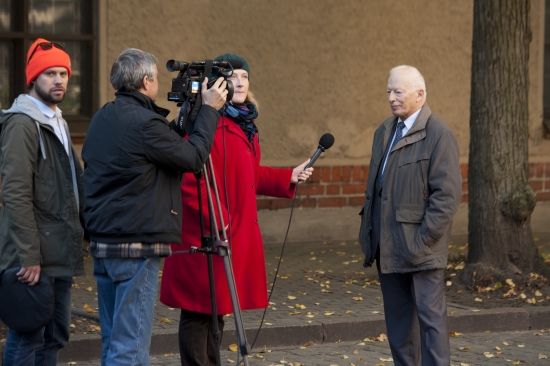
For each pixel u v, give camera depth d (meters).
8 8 11.32
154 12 11.80
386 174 5.79
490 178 9.52
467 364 6.94
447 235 5.73
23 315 5.11
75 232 5.29
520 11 9.52
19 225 5.02
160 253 4.76
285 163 12.73
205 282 5.42
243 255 5.49
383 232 5.76
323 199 12.94
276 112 12.62
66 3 11.59
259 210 12.54
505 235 9.48
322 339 7.62
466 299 8.73
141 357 4.76
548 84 14.62
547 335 8.07
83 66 11.71
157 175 4.77
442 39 13.53
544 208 14.27
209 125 4.89
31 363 5.30
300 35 12.66
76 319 7.47
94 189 4.78
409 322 5.95
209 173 5.40
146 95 4.93
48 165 5.20
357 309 8.31
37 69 5.25
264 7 12.41
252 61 12.43
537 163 14.20
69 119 11.59
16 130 5.06
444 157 5.62
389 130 5.94
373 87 13.17
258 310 8.20
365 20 13.02
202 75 5.00
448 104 13.68
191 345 5.50
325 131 12.93
